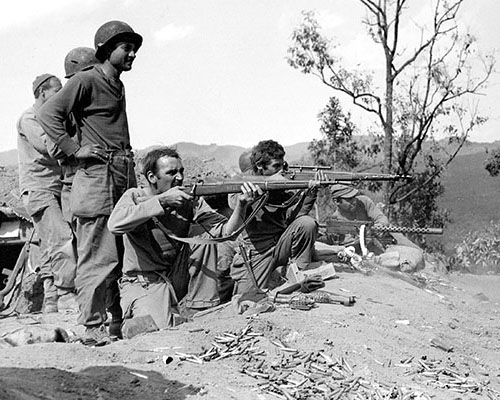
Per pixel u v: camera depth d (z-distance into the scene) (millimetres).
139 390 5523
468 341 7980
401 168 16797
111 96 7629
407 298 9086
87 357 6109
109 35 7582
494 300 10453
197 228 8016
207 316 7574
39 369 5613
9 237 11914
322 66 17062
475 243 14734
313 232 8867
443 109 16812
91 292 7402
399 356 6961
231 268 8867
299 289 8562
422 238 16359
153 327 7242
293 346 6750
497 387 6625
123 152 7668
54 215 9906
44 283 10062
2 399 4777
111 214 7285
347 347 6836
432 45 16734
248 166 10281
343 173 10305
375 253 11320
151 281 7496
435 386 6406
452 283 11391
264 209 8758
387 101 16938
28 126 9797
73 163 7656
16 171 18656
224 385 5820
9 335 6598
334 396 5938
